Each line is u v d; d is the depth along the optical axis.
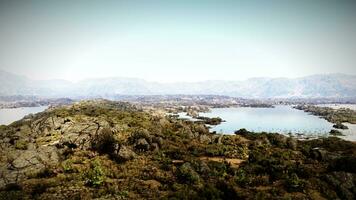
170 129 102.50
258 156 62.91
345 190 44.41
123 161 58.44
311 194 42.53
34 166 49.88
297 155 71.25
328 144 90.94
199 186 44.38
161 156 64.88
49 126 75.06
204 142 85.62
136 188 43.50
